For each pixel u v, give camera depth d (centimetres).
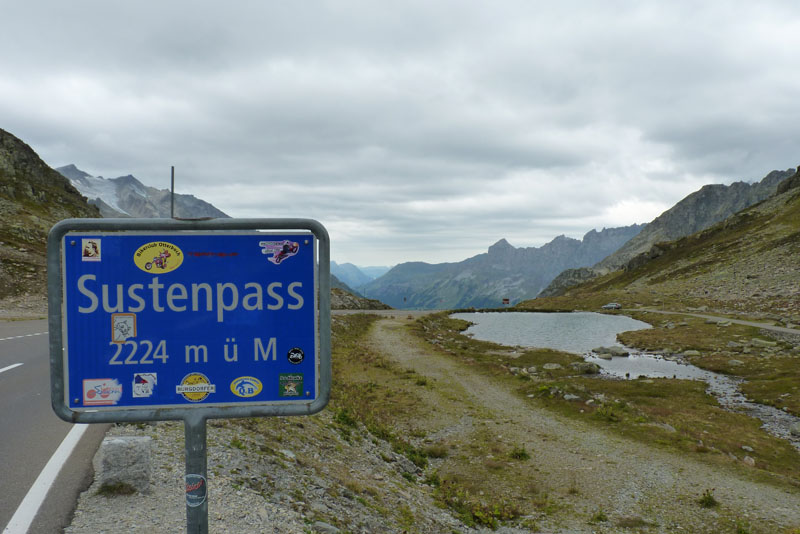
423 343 5788
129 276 314
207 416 326
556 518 1603
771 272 10856
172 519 664
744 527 1559
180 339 321
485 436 2497
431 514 1367
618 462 2170
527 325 8788
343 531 890
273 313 328
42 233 7131
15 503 673
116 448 723
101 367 315
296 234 327
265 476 1001
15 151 12069
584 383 4166
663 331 7288
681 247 17025
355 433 1923
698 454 2308
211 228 318
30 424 1028
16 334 2578
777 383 4028
